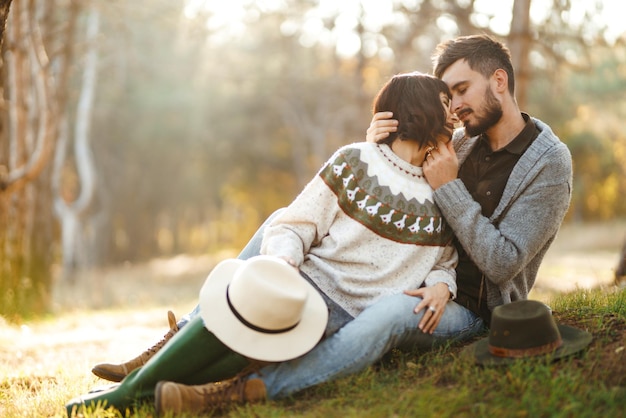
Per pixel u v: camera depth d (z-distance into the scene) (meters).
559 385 2.87
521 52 11.68
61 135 19.38
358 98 25.31
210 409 3.11
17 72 10.55
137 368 3.31
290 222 3.41
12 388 4.11
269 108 35.72
